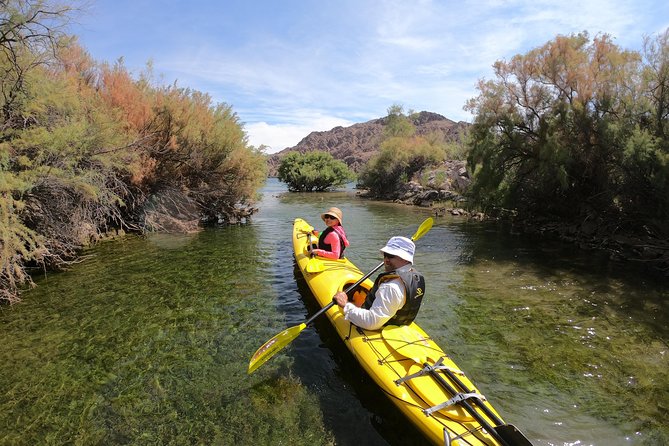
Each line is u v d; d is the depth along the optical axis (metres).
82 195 8.10
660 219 8.77
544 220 13.09
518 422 3.44
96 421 3.44
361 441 3.18
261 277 7.25
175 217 12.55
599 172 10.62
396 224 13.99
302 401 3.68
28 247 6.97
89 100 9.23
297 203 23.28
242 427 3.35
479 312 5.84
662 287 6.88
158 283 6.90
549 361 4.47
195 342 4.82
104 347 4.70
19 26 5.65
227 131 13.52
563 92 11.24
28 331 5.10
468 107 13.42
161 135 11.83
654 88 8.88
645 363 4.41
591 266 8.27
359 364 3.93
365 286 5.02
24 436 3.27
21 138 6.56
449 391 3.16
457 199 19.97
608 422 3.45
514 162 13.42
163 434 3.28
